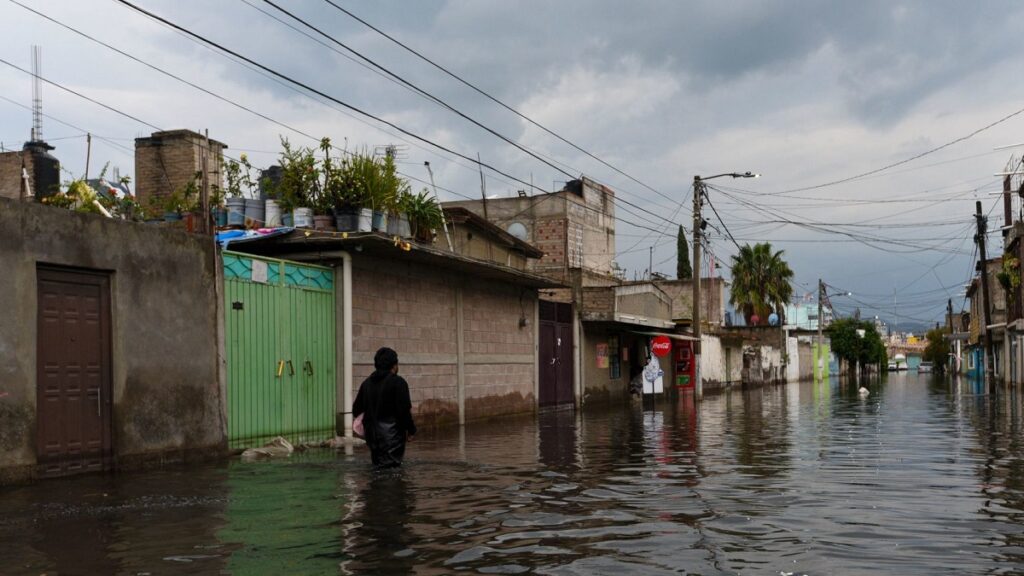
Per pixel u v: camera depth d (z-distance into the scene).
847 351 92.94
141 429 11.07
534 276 22.45
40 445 9.71
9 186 18.83
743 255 63.56
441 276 20.00
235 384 13.15
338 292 15.84
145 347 11.21
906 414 23.56
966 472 10.66
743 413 24.91
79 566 5.72
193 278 12.17
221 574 5.50
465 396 21.16
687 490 9.16
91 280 10.55
